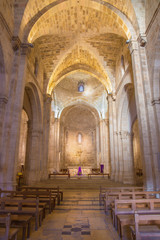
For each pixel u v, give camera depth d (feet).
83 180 58.49
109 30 50.34
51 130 94.32
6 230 11.98
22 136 86.84
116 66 63.16
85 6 44.27
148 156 31.86
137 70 36.11
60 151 103.81
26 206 22.61
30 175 52.75
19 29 36.68
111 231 18.62
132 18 39.27
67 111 109.91
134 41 38.04
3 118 32.55
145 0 37.24
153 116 32.76
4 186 29.96
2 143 31.78
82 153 115.03
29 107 59.31
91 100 99.25
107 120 94.38
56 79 70.69
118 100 59.00
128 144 56.70
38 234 17.84
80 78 93.15
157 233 12.93
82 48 62.59
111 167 60.54
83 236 17.39
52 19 46.88
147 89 34.09
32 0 38.14
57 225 20.51
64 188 48.85
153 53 32.68
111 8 42.09
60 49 60.29
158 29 30.86
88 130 119.03
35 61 55.47
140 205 21.63
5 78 33.04
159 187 29.17
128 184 51.75
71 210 27.40
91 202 31.55
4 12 32.45
